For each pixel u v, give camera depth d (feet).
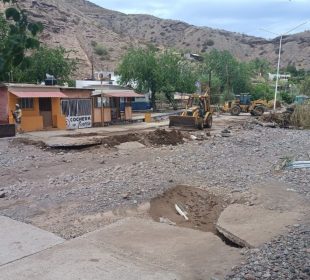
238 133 94.73
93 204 31.37
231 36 595.47
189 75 186.91
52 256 20.07
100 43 352.28
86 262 19.27
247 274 18.13
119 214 29.19
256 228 24.64
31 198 34.14
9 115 85.61
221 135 89.71
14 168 51.21
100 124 109.09
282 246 21.42
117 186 36.78
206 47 545.85
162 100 197.57
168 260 19.70
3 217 27.55
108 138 75.10
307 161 50.85
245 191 35.17
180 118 103.45
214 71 262.26
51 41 304.71
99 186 37.14
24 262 19.38
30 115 90.48
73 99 99.91
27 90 88.58
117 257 19.92
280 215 27.50
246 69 273.95
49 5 352.08
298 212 28.27
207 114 106.83
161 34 590.14
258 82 309.83
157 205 32.35
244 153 61.21
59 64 146.20
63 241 22.40
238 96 182.29
